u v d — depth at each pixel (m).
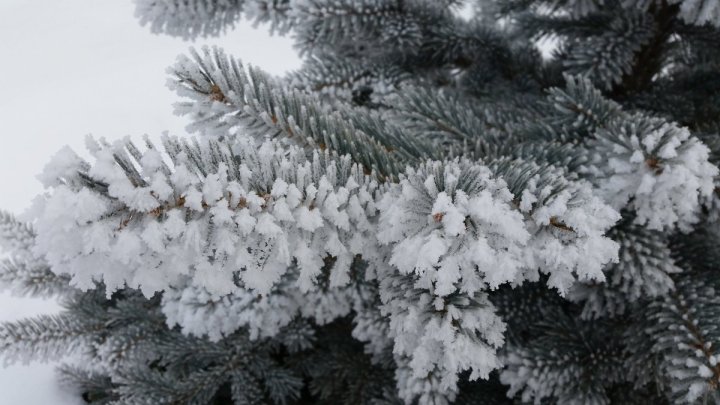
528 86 0.89
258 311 0.80
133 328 0.94
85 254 0.34
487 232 0.37
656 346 0.57
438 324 0.40
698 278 0.60
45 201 0.33
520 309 0.72
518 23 0.90
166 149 0.37
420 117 0.60
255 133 0.47
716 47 0.79
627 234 0.57
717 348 0.51
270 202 0.37
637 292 0.58
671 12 0.75
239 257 0.36
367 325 0.74
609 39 0.75
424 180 0.39
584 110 0.58
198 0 0.74
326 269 0.77
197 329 0.82
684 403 0.55
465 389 0.81
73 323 0.95
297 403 1.07
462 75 0.95
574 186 0.40
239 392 0.90
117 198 0.34
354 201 0.40
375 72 0.82
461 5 0.99
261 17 0.76
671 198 0.47
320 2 0.72
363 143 0.48
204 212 0.36
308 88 0.72
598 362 0.67
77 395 1.30
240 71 0.46
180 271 0.36
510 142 0.59
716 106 0.76
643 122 0.50
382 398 0.88
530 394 0.66
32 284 0.98
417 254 0.37
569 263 0.37
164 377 0.90
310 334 0.92
